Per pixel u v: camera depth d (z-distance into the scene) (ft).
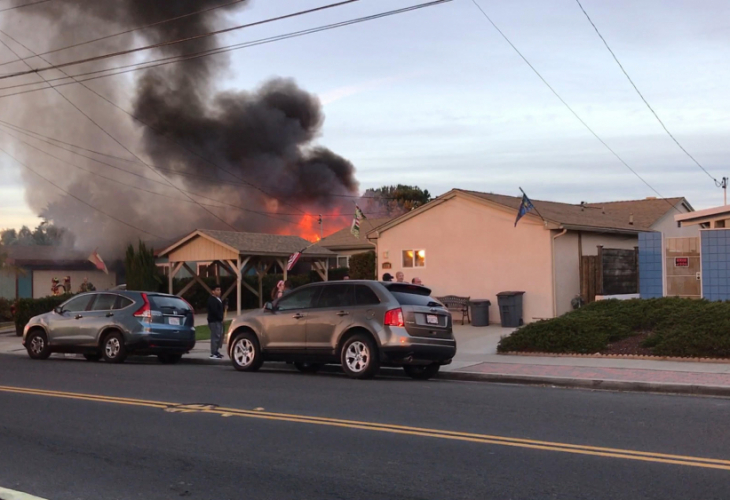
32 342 58.23
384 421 28.84
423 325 41.91
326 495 19.61
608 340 49.37
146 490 20.42
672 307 51.26
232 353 47.60
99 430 28.17
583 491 19.35
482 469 21.66
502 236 70.85
